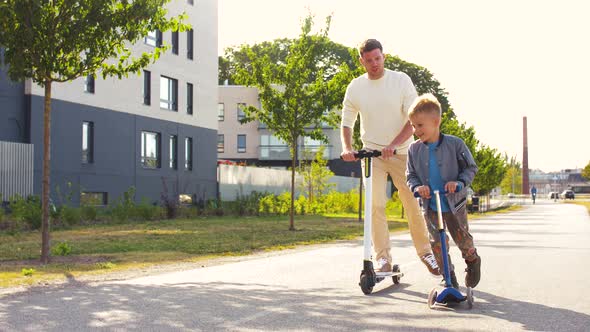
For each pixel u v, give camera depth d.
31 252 12.49
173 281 8.16
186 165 35.31
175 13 34.38
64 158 26.77
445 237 5.91
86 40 10.89
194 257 11.93
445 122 42.25
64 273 9.28
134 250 13.20
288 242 15.51
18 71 10.79
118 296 6.82
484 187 52.31
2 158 23.55
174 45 34.56
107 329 5.13
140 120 31.50
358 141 26.12
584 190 174.12
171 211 27.25
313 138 21.80
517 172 150.75
